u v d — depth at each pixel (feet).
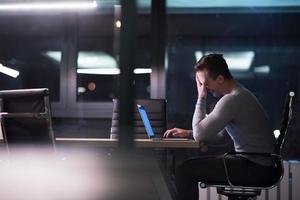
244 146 8.38
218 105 8.38
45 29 15.16
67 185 5.17
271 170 8.06
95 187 4.85
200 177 8.09
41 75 15.03
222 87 8.66
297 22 14.57
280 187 12.06
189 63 14.52
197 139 8.46
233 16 14.82
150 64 14.12
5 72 15.08
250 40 14.71
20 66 15.17
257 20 14.75
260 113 8.43
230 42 14.75
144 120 9.41
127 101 4.64
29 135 9.24
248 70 14.60
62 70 14.83
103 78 14.76
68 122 14.70
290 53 14.51
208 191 12.15
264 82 14.42
